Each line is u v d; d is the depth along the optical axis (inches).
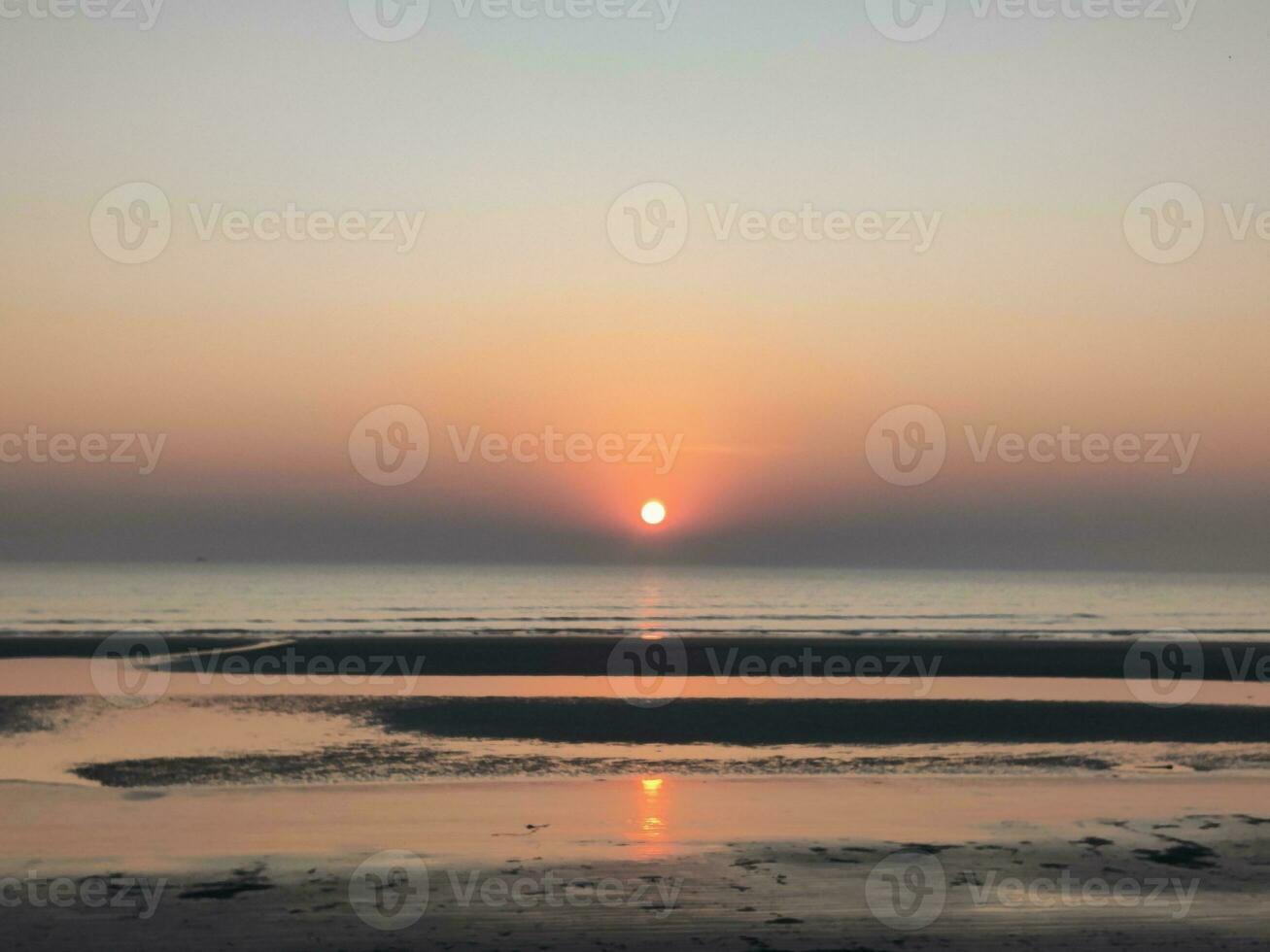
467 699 685.3
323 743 552.1
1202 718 639.1
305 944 293.1
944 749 555.8
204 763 506.9
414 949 290.7
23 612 1594.5
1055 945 297.0
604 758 530.3
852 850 380.8
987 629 1389.0
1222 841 393.4
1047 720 631.8
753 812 431.5
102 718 611.8
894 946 295.3
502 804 439.8
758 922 312.5
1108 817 426.9
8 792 451.8
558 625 1434.5
